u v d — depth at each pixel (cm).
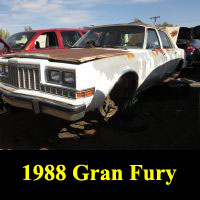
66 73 311
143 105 554
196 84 771
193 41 983
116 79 359
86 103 313
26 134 399
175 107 541
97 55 339
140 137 390
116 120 419
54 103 311
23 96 345
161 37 541
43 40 675
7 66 396
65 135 397
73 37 741
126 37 470
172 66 582
